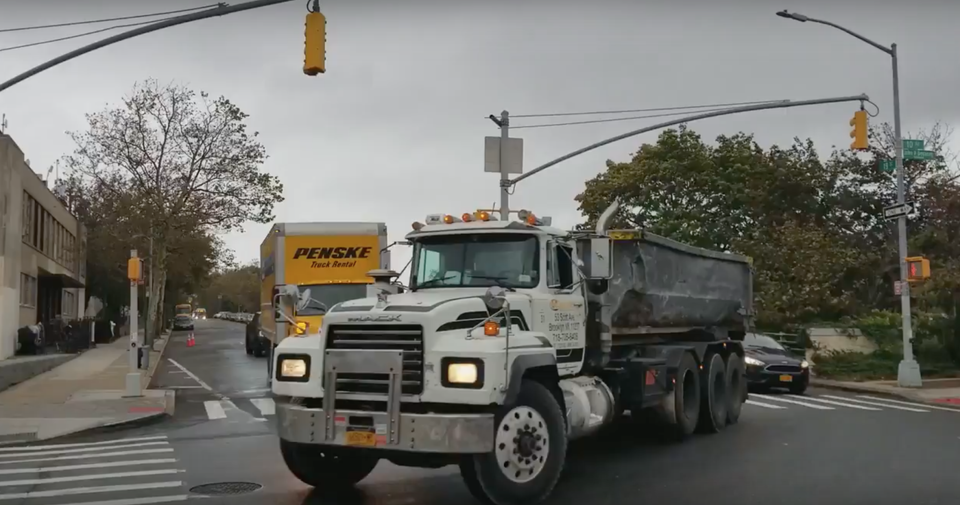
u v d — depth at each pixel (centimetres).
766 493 877
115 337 5203
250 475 993
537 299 918
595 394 1034
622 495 866
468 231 961
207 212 3766
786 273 3347
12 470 1056
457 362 750
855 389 2303
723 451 1162
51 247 4016
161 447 1253
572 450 1171
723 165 4116
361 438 761
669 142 4050
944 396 2069
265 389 2227
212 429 1469
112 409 1719
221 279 13138
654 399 1177
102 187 4081
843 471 1005
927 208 3781
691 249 1388
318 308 1722
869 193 4169
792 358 2144
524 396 805
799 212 4112
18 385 2255
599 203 4138
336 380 785
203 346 4650
